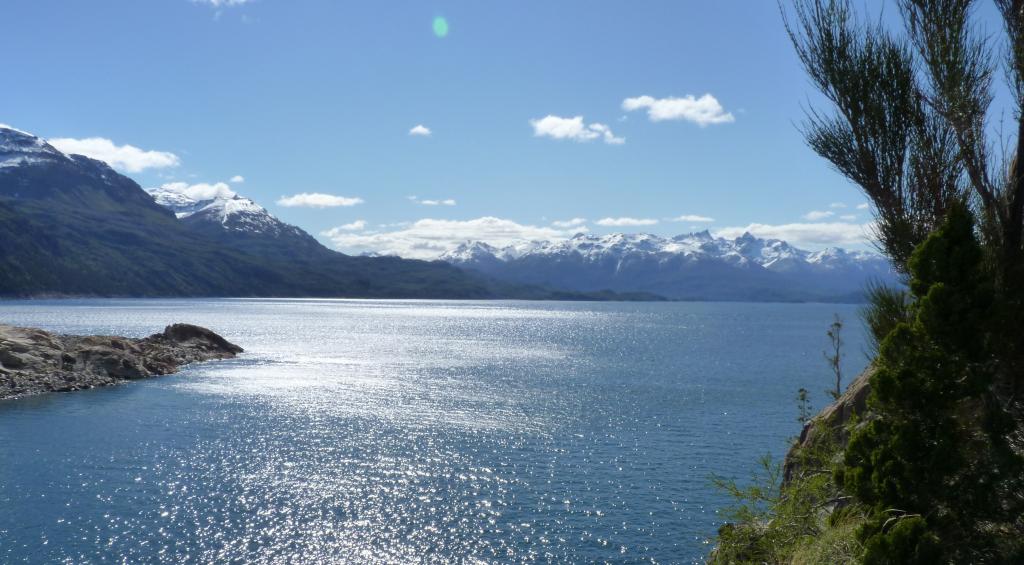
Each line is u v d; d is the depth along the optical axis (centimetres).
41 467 4191
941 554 910
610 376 9288
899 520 968
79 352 8119
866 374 1437
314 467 4322
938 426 1005
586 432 5453
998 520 962
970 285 985
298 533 3228
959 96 965
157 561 2884
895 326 1167
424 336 17675
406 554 3020
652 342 16538
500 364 10888
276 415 6041
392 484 3988
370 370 9781
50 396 6794
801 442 1555
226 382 8112
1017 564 919
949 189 1030
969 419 1045
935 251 998
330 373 9300
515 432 5438
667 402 6975
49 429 5262
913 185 1037
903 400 1012
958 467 977
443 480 4078
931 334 1005
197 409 6250
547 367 10469
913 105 1016
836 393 1669
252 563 2900
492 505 3641
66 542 3042
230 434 5216
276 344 14275
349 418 5966
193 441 4956
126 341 9256
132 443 4853
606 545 3122
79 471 4125
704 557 2988
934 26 990
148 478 4012
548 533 3256
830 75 1039
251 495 3750
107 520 3319
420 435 5297
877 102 1010
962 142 997
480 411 6397
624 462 4503
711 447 4938
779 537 1270
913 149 1023
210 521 3347
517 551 3052
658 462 4506
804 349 14375
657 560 2961
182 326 11425
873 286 1226
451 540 3175
